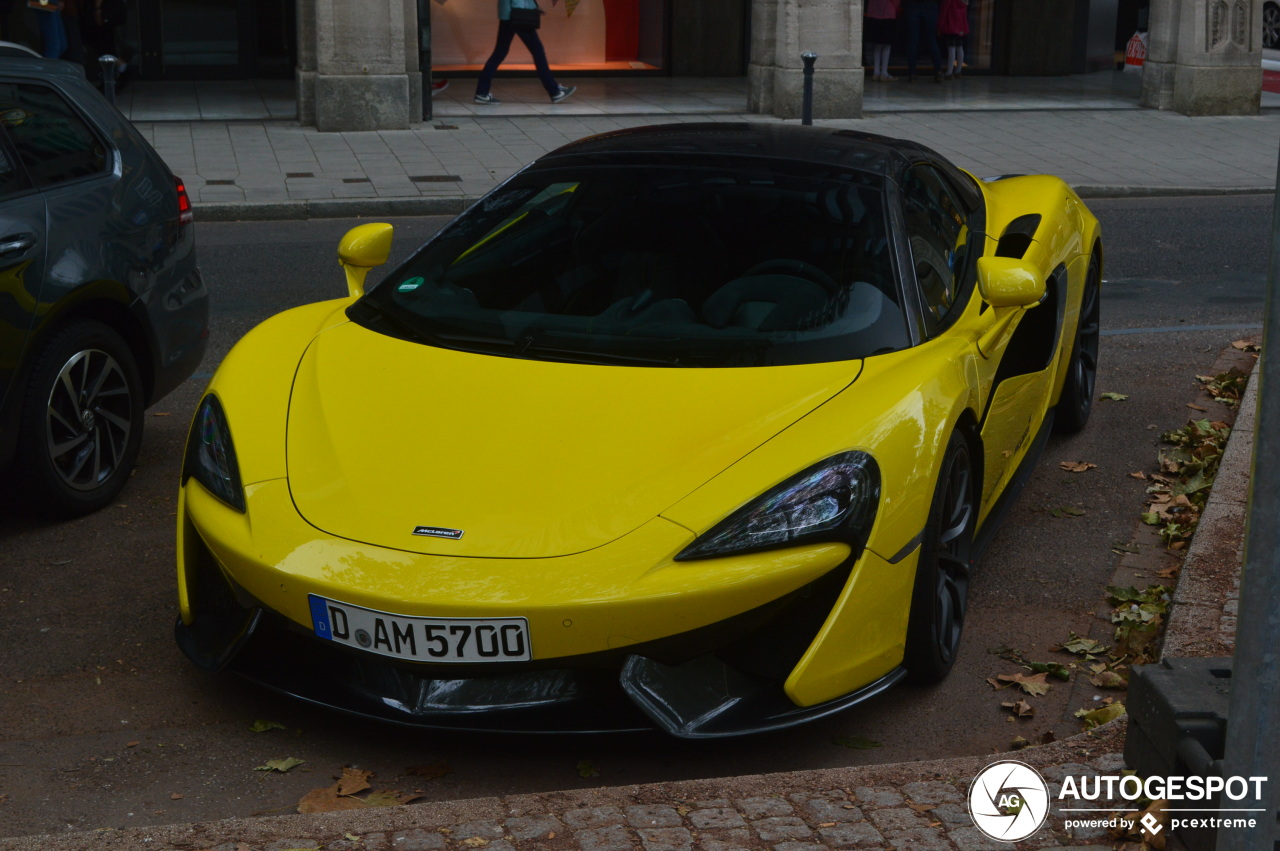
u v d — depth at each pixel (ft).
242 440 11.46
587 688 10.14
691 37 68.69
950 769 9.61
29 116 15.24
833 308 12.46
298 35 48.93
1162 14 56.18
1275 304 5.99
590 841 8.61
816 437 10.71
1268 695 6.37
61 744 10.84
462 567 9.89
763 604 9.97
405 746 10.87
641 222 13.60
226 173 40.06
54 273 14.70
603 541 10.00
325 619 10.09
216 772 10.46
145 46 59.82
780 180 13.91
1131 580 14.56
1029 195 18.13
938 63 67.10
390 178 39.93
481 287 13.33
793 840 8.64
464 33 65.77
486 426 11.20
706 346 12.14
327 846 8.55
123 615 13.23
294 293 27.27
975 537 13.55
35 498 15.03
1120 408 20.45
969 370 12.34
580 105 57.11
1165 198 40.40
